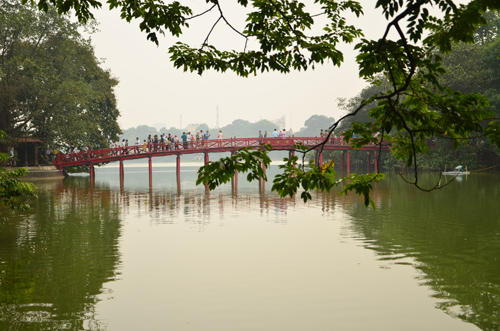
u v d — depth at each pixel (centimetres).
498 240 1079
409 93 404
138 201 2012
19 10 3441
